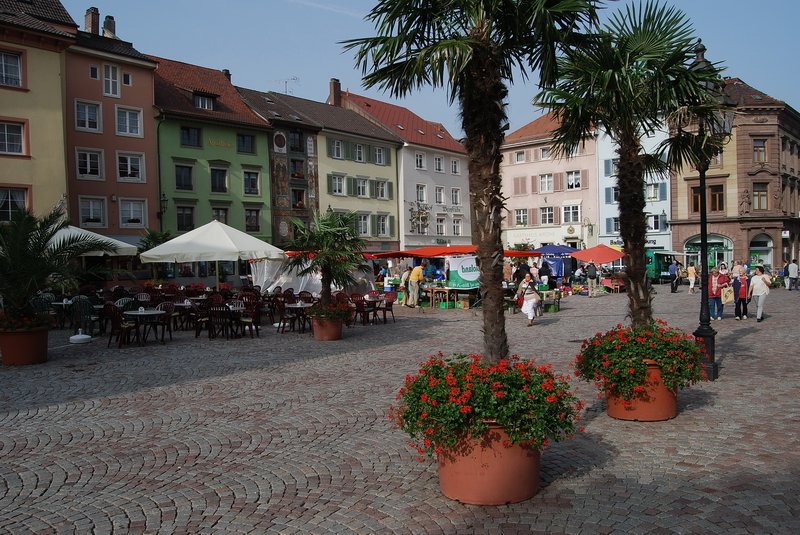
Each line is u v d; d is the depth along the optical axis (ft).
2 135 86.99
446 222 188.44
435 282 87.76
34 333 37.96
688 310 71.61
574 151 28.37
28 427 23.68
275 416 24.84
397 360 38.47
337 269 48.83
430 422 15.11
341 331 49.70
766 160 157.07
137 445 21.21
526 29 18.47
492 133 17.57
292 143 144.97
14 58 88.07
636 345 22.59
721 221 158.20
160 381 32.35
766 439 20.18
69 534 14.28
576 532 13.73
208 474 18.20
